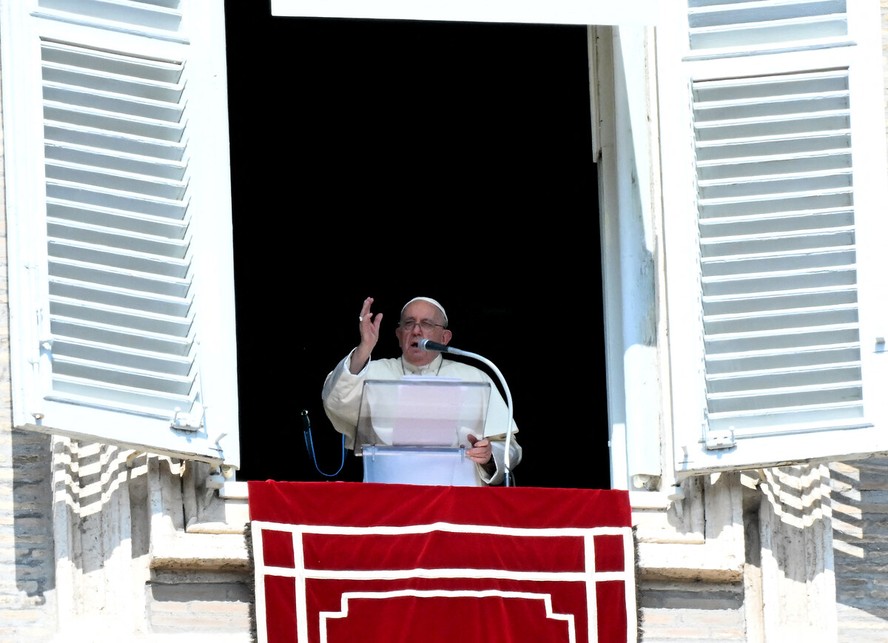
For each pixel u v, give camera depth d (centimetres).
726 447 3281
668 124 3397
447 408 3478
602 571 3272
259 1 5006
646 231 3556
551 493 3312
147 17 3362
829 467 3428
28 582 3189
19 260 3178
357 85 5316
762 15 3441
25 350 3145
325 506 3262
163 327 3247
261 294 5528
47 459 3262
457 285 5556
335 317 5553
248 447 5288
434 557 3247
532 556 3269
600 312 5488
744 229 3375
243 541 3234
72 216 3241
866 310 3344
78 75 3294
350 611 3203
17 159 3219
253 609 3203
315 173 5547
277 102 5378
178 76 3356
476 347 5497
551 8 3384
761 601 3325
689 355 3312
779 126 3409
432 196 5566
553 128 5384
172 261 3275
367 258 5578
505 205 5534
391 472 3516
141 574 3212
